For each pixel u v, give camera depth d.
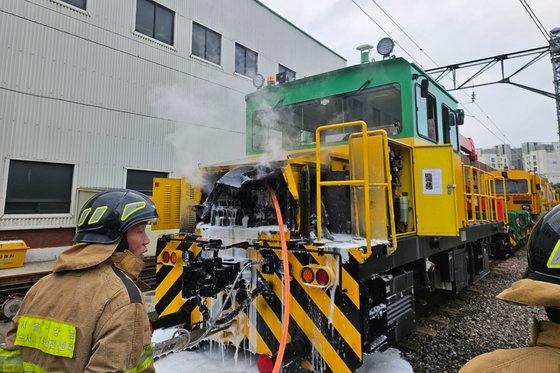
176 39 11.29
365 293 2.54
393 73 4.00
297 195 2.84
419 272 3.88
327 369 2.59
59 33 8.95
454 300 5.60
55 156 8.85
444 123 4.98
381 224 2.90
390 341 2.82
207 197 3.67
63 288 1.29
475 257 5.73
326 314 2.61
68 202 9.20
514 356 1.03
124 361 1.17
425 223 3.52
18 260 7.52
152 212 1.52
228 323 2.80
